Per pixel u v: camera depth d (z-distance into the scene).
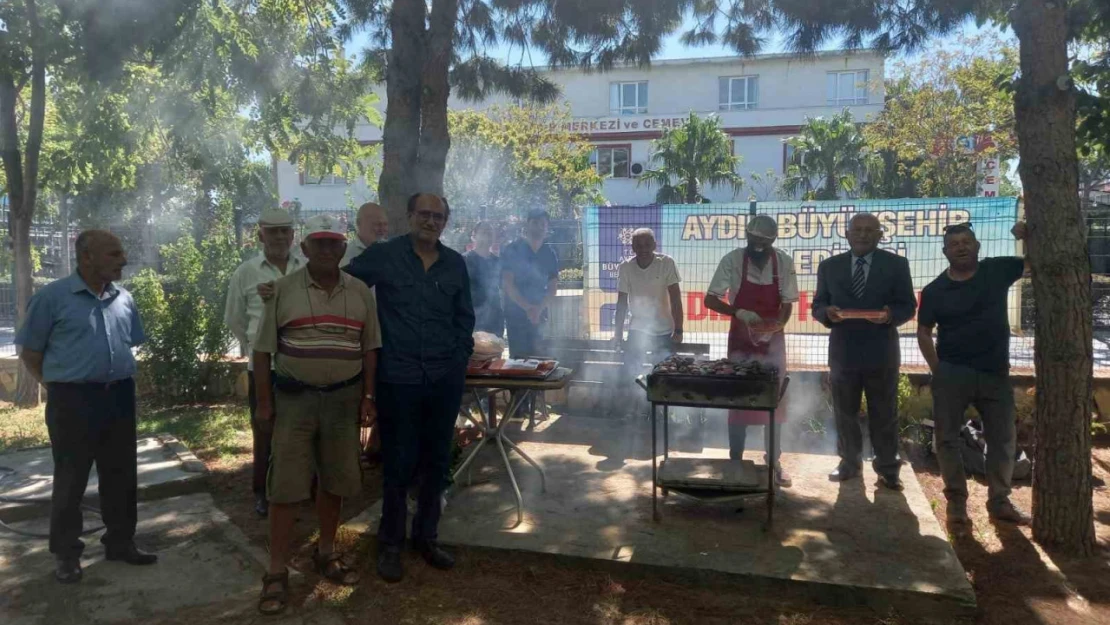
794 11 6.14
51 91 10.05
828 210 9.82
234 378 8.70
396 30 6.77
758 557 4.06
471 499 5.01
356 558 4.26
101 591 3.90
